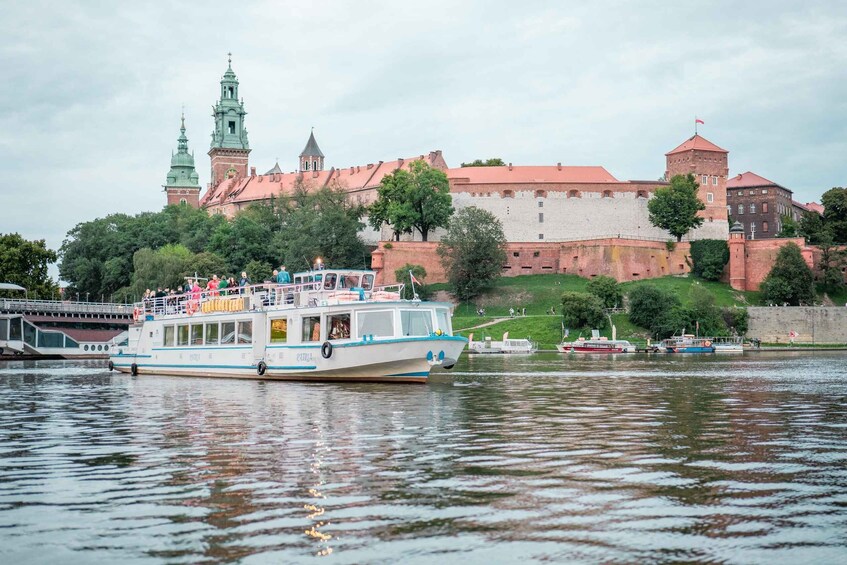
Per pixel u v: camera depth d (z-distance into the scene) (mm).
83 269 156375
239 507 13852
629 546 11734
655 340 125688
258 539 12062
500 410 29156
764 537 12117
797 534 12250
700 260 157125
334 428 23828
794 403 32094
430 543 11852
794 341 137250
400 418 26516
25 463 18188
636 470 16844
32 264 128375
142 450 19891
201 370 52469
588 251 155625
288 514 13375
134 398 35688
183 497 14609
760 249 153500
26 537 12297
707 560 11172
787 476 16234
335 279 47656
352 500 14266
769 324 138000
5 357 102062
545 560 11172
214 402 33094
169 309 57562
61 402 34000
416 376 42781
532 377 51438
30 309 106062
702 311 129125
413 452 19172
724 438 21547
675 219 161625
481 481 15750
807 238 178625
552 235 166875
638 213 167750
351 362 43406
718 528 12562
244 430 23531
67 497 14719
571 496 14508
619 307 137375
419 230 163375
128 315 113188
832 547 11664
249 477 16266
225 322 50625
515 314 140125
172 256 135125
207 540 12055
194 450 19766
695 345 117312
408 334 42969
